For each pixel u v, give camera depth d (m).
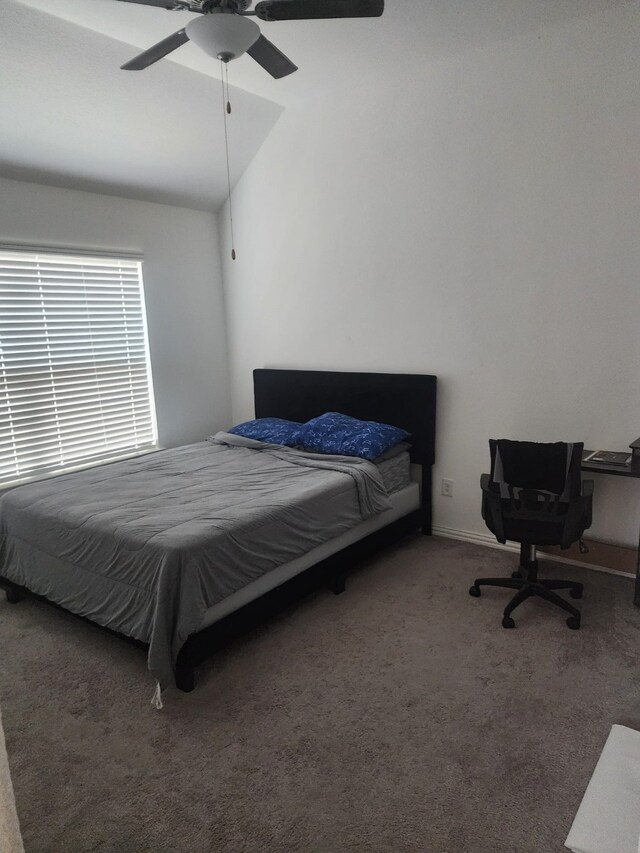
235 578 2.36
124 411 4.21
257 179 4.31
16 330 3.53
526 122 3.05
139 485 3.05
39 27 2.68
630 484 2.99
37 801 1.74
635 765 1.81
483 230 3.30
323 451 3.57
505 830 1.60
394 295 3.74
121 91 3.21
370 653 2.46
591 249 2.96
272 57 2.22
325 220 3.98
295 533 2.68
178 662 2.21
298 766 1.85
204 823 1.65
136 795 1.75
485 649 2.46
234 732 2.01
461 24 2.85
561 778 1.77
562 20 2.83
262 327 4.59
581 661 2.36
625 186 2.81
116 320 4.08
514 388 3.33
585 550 2.84
